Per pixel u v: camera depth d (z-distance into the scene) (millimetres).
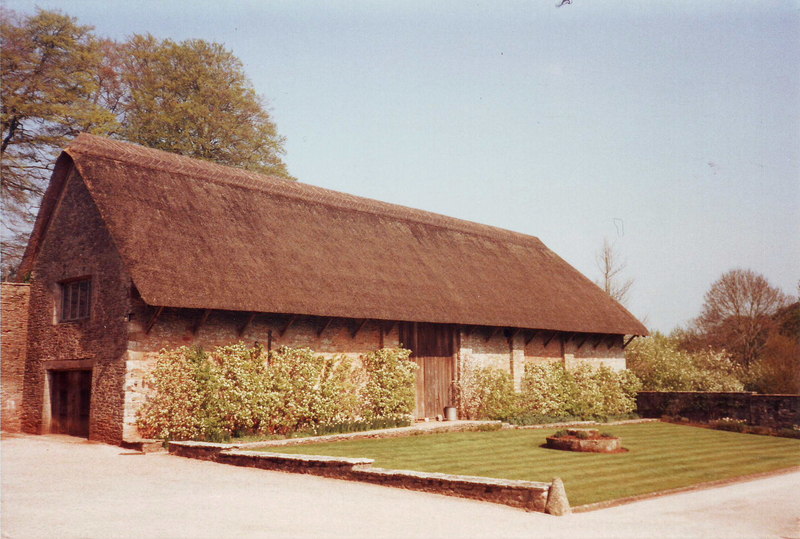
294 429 17047
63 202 17812
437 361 21750
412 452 13859
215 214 17656
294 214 20141
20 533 6926
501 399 22266
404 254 22000
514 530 7512
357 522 7641
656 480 11258
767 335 40625
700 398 24516
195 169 18922
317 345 18234
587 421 23453
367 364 19500
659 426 22875
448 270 22938
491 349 23312
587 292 29188
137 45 32562
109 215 15188
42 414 17266
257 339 16953
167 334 15336
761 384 29000
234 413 15609
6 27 25844
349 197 23359
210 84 32875
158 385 14961
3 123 26328
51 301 17688
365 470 10430
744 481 11805
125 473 10922
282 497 9031
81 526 7219
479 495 9211
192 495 9055
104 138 17688
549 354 25719
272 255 17656
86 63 28078
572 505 9000
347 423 17875
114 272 15656
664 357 30203
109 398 15086
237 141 33875
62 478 10359
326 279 18203
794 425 21625
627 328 28344
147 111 31531
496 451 14312
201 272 15492
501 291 23969
